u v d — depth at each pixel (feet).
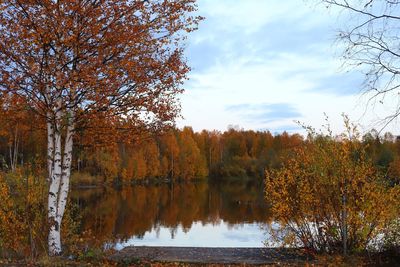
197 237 67.92
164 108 36.06
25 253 34.27
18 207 36.68
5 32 30.68
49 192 34.88
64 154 35.88
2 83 31.50
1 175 36.22
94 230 70.64
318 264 34.27
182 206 117.08
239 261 37.91
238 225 81.41
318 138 38.01
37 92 33.14
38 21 30.68
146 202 128.06
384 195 35.42
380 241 36.50
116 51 32.99
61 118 33.65
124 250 43.37
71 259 33.94
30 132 41.22
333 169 36.37
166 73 35.06
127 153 240.12
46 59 31.94
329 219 37.06
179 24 34.91
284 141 328.08
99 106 33.60
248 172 312.50
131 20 33.60
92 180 201.26
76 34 31.04
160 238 66.39
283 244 39.14
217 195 160.45
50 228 34.35
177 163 289.53
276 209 38.55
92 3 32.65
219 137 384.47
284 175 39.06
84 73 30.83
